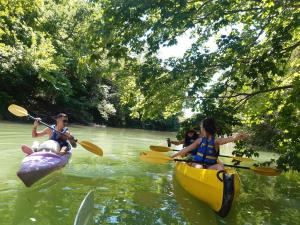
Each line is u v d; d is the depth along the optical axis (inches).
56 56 551.8
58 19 582.2
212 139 136.5
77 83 653.9
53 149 154.3
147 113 196.4
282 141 157.6
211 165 134.5
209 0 160.2
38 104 589.0
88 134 396.2
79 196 121.6
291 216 120.3
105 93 706.8
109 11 150.6
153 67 174.4
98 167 178.7
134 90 197.5
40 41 541.0
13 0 312.0
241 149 175.2
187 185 136.3
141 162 206.8
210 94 175.2
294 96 144.0
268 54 149.3
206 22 183.2
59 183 137.5
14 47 491.5
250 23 185.0
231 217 113.0
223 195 109.9
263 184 175.6
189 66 167.9
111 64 176.7
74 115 629.3
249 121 195.0
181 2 144.6
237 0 158.6
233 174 113.4
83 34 171.3
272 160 158.7
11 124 394.0
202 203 125.5
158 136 533.3
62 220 97.0
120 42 160.4
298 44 155.6
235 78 160.1
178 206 119.7
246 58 164.1
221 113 169.8
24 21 496.7
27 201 111.4
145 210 111.9
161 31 160.6
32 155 141.8
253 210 123.9
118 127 721.6
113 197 123.9
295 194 156.6
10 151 199.5
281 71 146.3
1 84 530.0
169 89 180.7
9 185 128.3
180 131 184.9
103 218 99.8
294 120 153.7
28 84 550.9
